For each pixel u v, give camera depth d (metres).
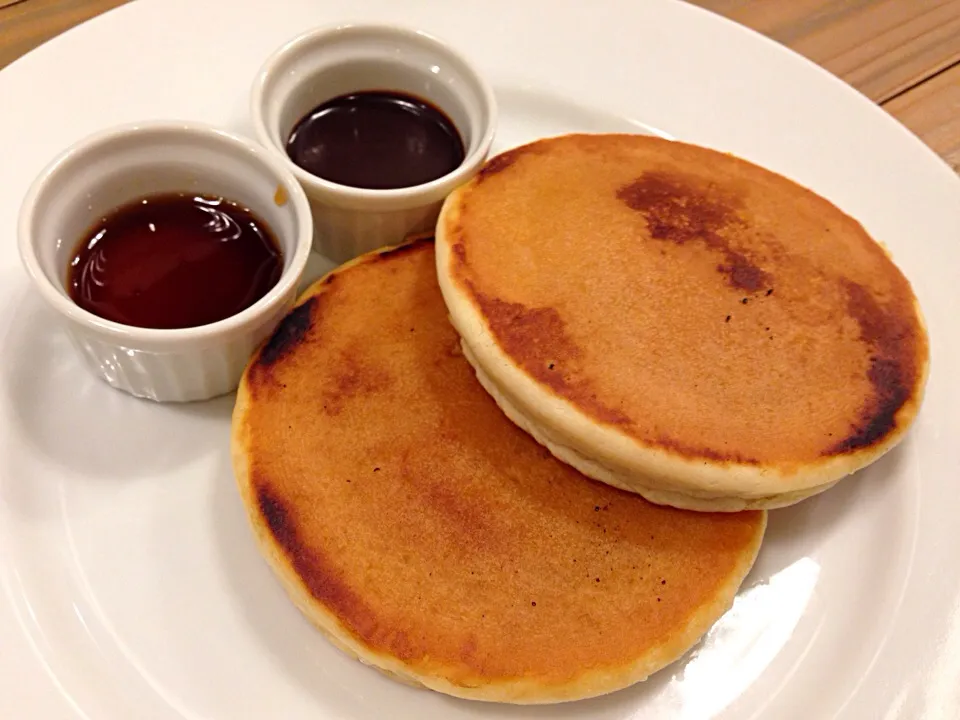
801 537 0.20
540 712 0.17
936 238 0.24
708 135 0.26
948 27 0.31
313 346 0.20
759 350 0.19
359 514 0.18
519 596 0.17
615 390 0.18
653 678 0.18
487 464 0.18
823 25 0.30
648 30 0.27
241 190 0.21
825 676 0.18
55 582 0.18
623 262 0.20
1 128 0.22
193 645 0.17
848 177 0.25
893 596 0.19
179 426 0.20
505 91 0.26
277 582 0.18
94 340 0.18
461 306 0.19
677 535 0.18
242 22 0.25
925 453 0.20
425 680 0.16
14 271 0.20
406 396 0.19
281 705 0.17
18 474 0.19
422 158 0.23
